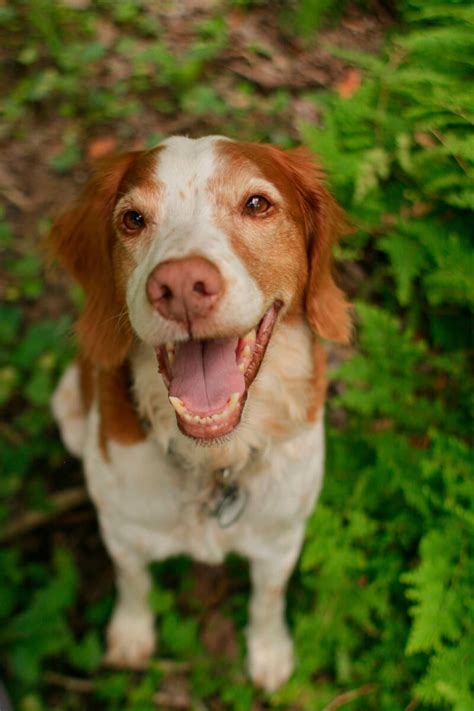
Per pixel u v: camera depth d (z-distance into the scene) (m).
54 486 0.76
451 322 0.72
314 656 0.66
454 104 0.64
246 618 0.70
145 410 0.55
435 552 0.60
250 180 0.50
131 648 0.68
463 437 0.67
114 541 0.63
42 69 1.02
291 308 0.54
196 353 0.49
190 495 0.57
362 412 0.72
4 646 0.67
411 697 0.63
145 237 0.50
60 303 0.84
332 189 0.66
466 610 0.58
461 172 0.66
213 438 0.49
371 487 0.68
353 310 0.73
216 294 0.45
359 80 0.92
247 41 1.01
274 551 0.61
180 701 0.67
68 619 0.71
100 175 0.57
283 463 0.56
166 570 0.73
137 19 1.06
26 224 0.90
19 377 0.81
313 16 0.83
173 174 0.50
